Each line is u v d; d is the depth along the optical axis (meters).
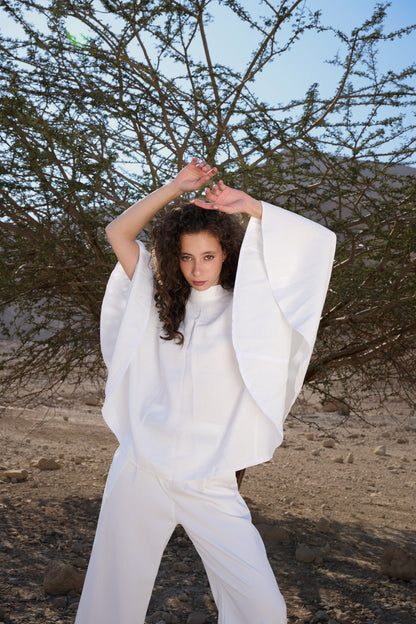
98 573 2.21
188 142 4.45
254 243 2.27
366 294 3.96
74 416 10.14
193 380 2.22
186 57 4.24
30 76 4.40
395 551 4.30
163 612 3.37
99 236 4.58
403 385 4.95
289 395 2.32
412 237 3.86
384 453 8.91
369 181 4.09
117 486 2.20
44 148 4.01
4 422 8.99
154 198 2.28
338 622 3.40
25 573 3.77
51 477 6.31
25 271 4.22
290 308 2.21
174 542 4.64
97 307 4.78
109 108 4.25
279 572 4.17
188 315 2.29
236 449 2.19
